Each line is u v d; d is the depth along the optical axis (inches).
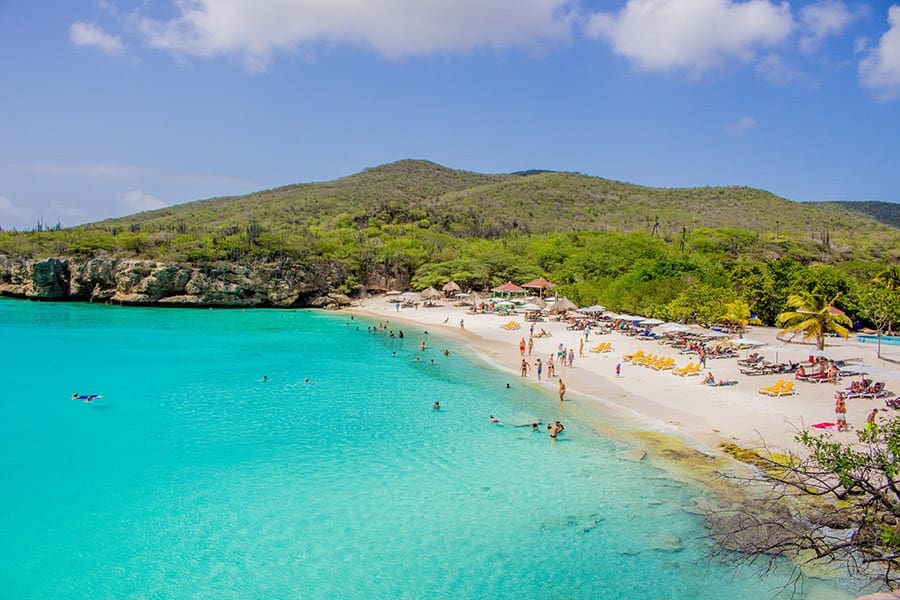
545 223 7500.0
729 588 630.5
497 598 622.5
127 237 4254.4
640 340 2283.5
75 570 668.7
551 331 2632.9
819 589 619.5
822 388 1374.3
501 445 1087.6
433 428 1195.3
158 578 656.4
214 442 1107.3
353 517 804.0
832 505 773.3
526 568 679.1
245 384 1609.3
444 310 3754.9
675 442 1074.7
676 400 1354.6
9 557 693.3
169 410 1330.0
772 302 2851.9
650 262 3479.3
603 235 5516.7
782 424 1127.6
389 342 2443.4
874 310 2647.6
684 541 729.6
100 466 977.5
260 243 4271.7
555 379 1644.9
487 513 813.9
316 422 1241.4
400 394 1493.6
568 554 707.4
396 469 975.0
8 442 1090.7
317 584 649.0
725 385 1457.9
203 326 2898.6
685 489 876.6
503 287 3590.1
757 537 697.0
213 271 3841.0
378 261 4608.8
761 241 5600.4
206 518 798.5
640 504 833.5
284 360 1999.3
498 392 1508.4
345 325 3058.6
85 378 1649.9
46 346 2188.7
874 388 1262.3
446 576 664.4
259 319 3284.9
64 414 1284.4
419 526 778.8
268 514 811.4
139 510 818.8
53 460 1002.1
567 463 991.0
